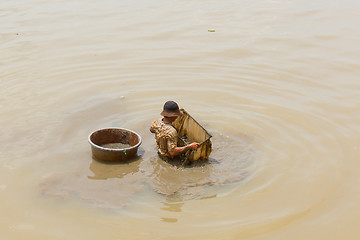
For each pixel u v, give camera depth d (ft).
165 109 18.97
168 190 17.65
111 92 26.99
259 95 26.50
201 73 29.55
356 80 28.30
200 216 15.99
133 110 24.75
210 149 19.47
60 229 15.28
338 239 14.78
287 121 23.38
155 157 20.10
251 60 31.68
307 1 46.78
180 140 19.65
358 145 20.90
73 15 42.57
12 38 35.88
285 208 16.44
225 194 17.40
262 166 19.38
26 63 30.99
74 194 17.31
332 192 17.42
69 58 31.99
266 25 39.22
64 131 22.33
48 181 18.13
